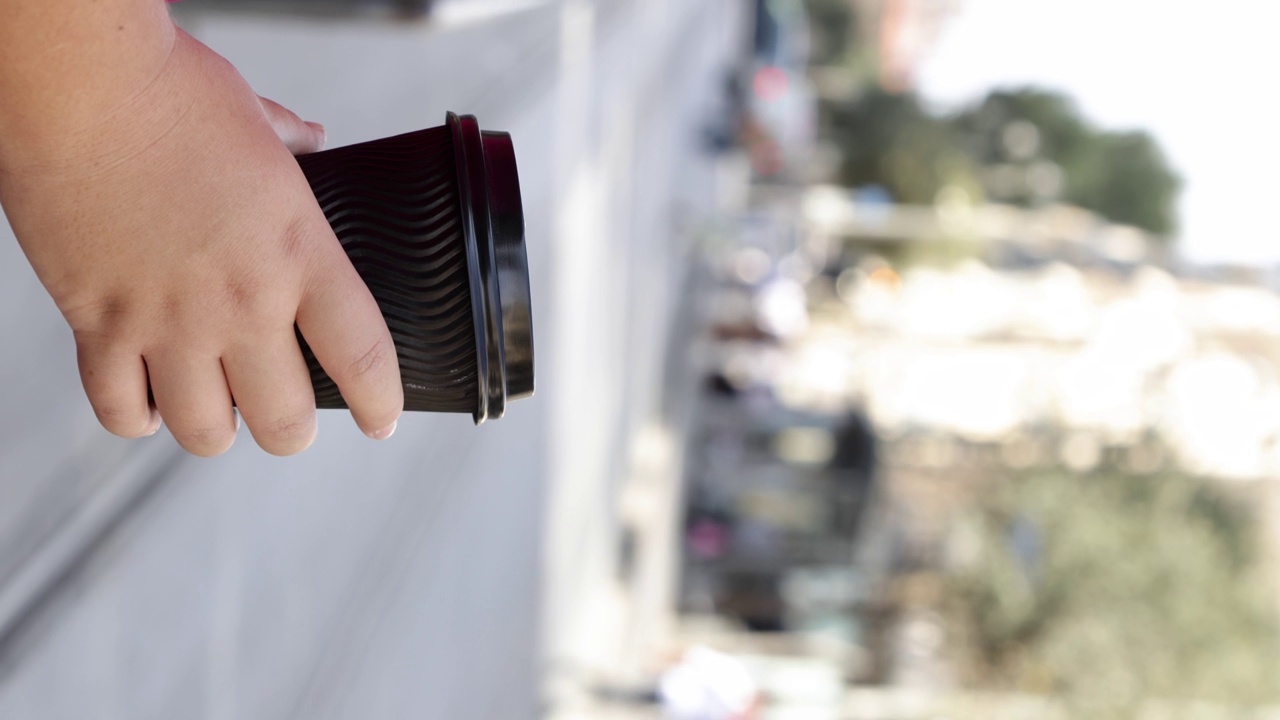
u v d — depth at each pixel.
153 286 0.73
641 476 9.16
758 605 10.62
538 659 4.75
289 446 0.82
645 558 8.52
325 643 2.03
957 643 11.24
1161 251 32.19
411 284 0.80
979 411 16.95
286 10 1.42
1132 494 12.48
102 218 0.70
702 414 12.45
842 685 9.98
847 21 38.34
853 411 12.12
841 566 11.02
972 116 42.38
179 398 0.77
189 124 0.70
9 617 1.07
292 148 0.88
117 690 1.25
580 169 4.79
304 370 0.79
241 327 0.75
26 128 0.66
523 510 4.07
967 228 27.08
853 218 25.11
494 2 1.67
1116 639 10.99
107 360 0.76
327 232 0.76
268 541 1.75
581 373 5.22
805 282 20.33
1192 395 17.88
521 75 3.51
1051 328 22.88
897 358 19.09
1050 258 30.30
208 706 1.51
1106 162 43.12
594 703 5.77
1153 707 10.83
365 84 2.19
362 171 0.82
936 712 10.46
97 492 1.25
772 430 12.00
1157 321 23.30
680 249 11.55
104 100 0.66
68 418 1.21
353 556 2.20
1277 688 10.87
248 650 1.66
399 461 2.53
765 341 14.05
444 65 2.75
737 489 11.48
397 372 0.80
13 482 1.10
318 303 0.76
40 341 1.17
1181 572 11.37
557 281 4.30
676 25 10.83
